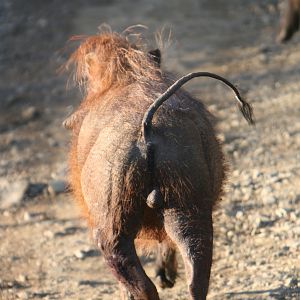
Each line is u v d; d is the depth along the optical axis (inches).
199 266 642.2
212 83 1724.9
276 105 1539.1
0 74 1963.6
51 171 1380.4
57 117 1659.7
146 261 992.2
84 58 815.7
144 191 659.4
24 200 1270.9
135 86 736.3
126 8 2444.6
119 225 663.8
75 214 1198.9
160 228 679.1
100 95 760.3
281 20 2010.3
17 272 1027.3
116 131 682.2
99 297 920.9
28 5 2536.9
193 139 683.4
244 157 1294.3
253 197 1133.1
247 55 1902.1
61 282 981.8
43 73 1939.0
